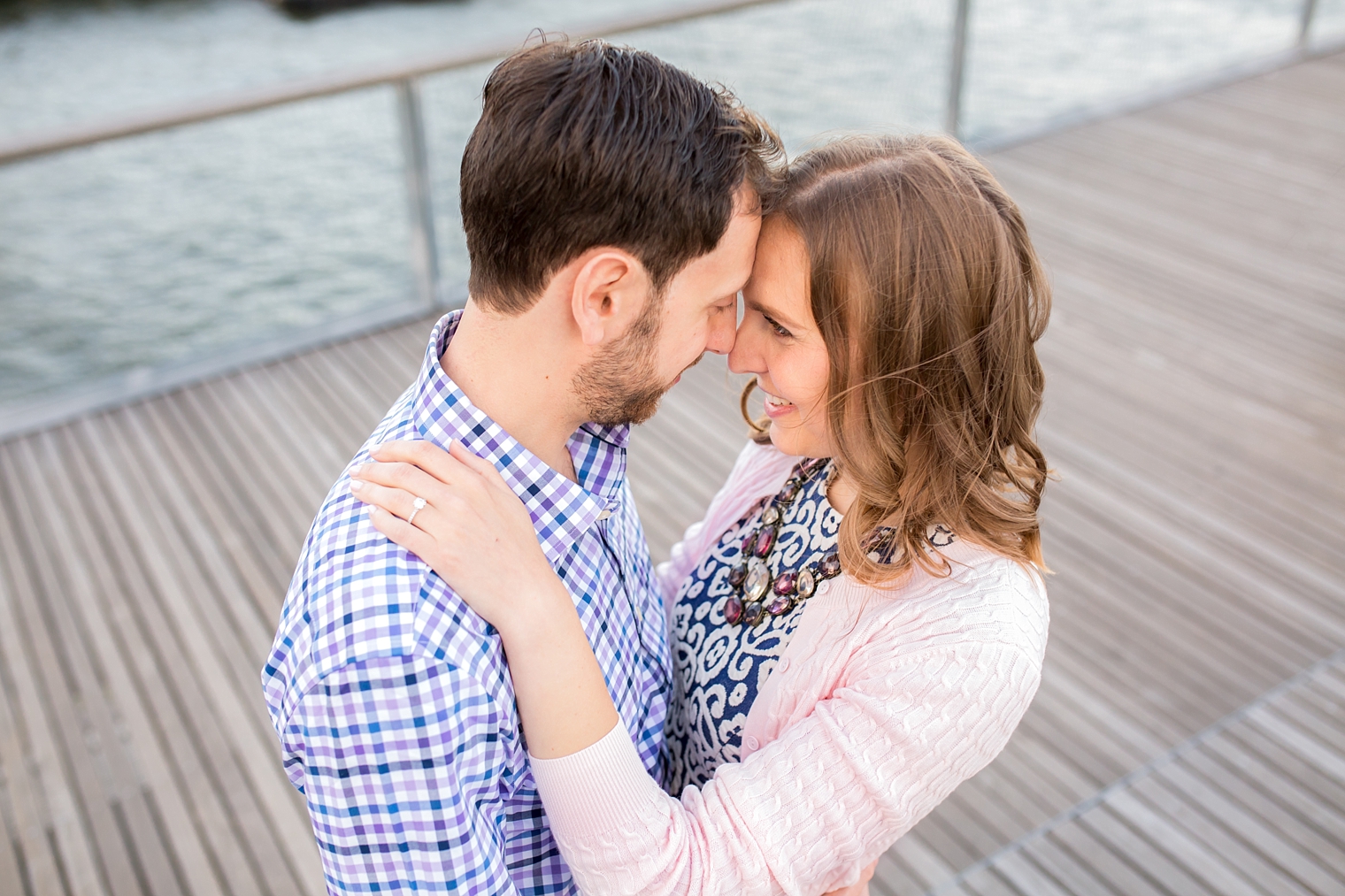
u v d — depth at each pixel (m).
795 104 4.59
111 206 3.41
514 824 1.03
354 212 3.83
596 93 0.83
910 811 1.00
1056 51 5.52
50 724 2.43
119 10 14.14
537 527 0.97
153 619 2.71
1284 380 3.64
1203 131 5.70
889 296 0.97
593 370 0.93
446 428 0.94
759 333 1.07
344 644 0.81
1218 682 2.50
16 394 3.47
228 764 2.33
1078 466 3.22
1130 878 2.07
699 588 1.26
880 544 1.07
